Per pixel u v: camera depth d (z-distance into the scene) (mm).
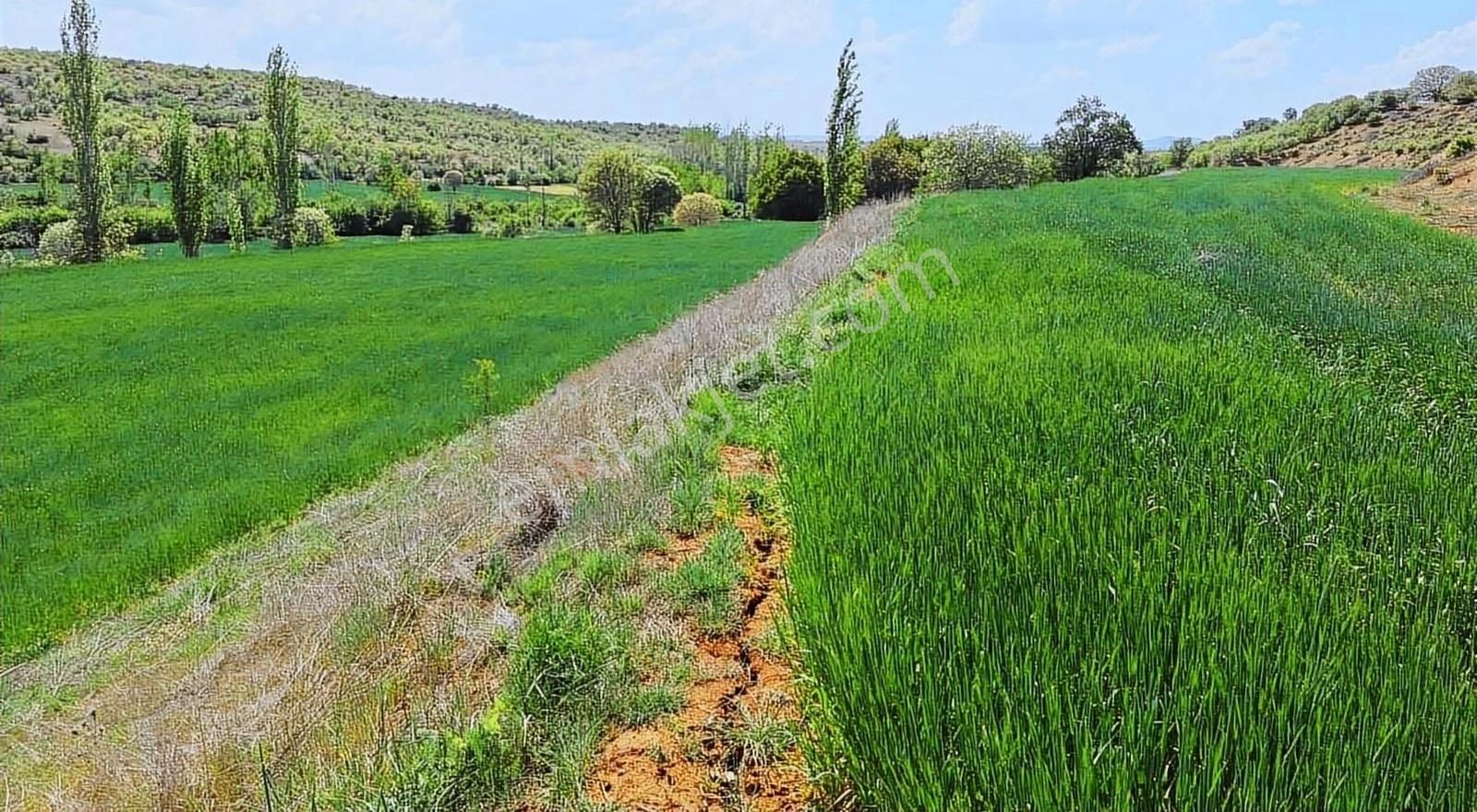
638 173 75062
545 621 4617
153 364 21125
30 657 8625
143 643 7691
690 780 3775
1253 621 3693
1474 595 4293
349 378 19156
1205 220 27812
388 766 3879
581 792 3699
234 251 60062
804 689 4031
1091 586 4043
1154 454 5898
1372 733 3000
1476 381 8711
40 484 13188
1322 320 11633
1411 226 26562
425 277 37688
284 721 4488
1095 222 25172
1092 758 2914
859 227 29891
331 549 8453
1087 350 8773
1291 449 5984
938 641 3656
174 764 4297
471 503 7266
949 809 2838
